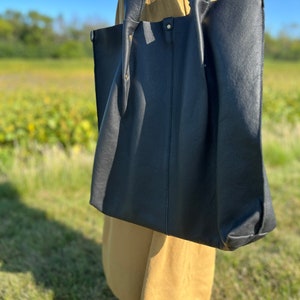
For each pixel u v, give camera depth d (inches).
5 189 163.6
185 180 51.2
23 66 1862.7
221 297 95.4
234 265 106.7
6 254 113.7
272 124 297.1
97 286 99.6
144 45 53.7
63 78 1290.6
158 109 53.6
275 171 195.5
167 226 54.9
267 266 105.2
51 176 175.0
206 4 48.9
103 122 55.7
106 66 60.2
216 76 48.1
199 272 73.1
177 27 51.7
